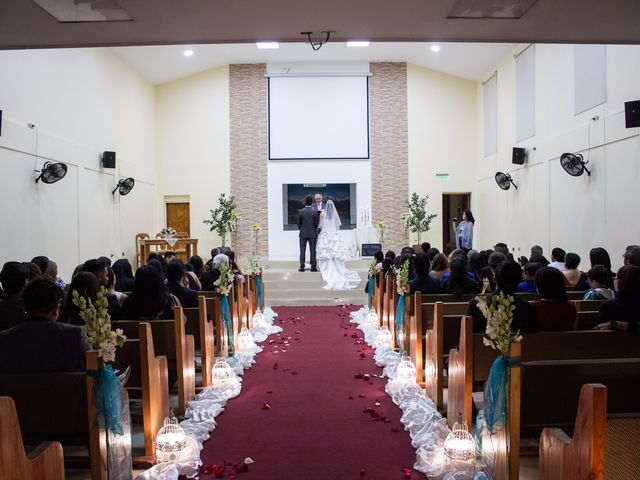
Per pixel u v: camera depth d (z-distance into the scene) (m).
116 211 13.61
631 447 2.45
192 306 6.02
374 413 4.86
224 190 17.17
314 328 9.45
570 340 3.84
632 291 4.07
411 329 5.93
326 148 17.22
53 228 10.20
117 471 3.24
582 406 2.42
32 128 9.45
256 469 3.78
